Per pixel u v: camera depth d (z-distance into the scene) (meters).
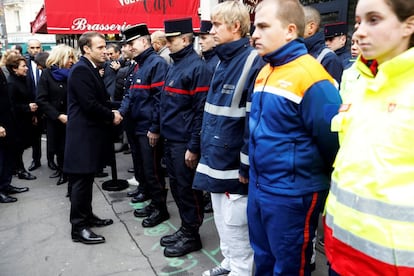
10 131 4.05
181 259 2.71
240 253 2.18
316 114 1.49
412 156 0.98
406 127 0.98
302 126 1.55
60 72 4.28
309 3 4.63
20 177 4.87
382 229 1.01
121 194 4.17
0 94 3.93
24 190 4.38
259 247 1.81
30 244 3.04
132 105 3.31
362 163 1.06
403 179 0.99
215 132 2.09
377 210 1.02
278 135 1.57
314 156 1.57
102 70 5.73
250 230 1.83
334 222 1.17
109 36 8.12
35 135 5.20
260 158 1.63
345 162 1.12
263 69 1.73
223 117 2.04
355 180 1.08
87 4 6.00
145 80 3.17
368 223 1.04
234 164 2.05
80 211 3.03
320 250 2.75
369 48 1.03
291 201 1.57
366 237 1.05
